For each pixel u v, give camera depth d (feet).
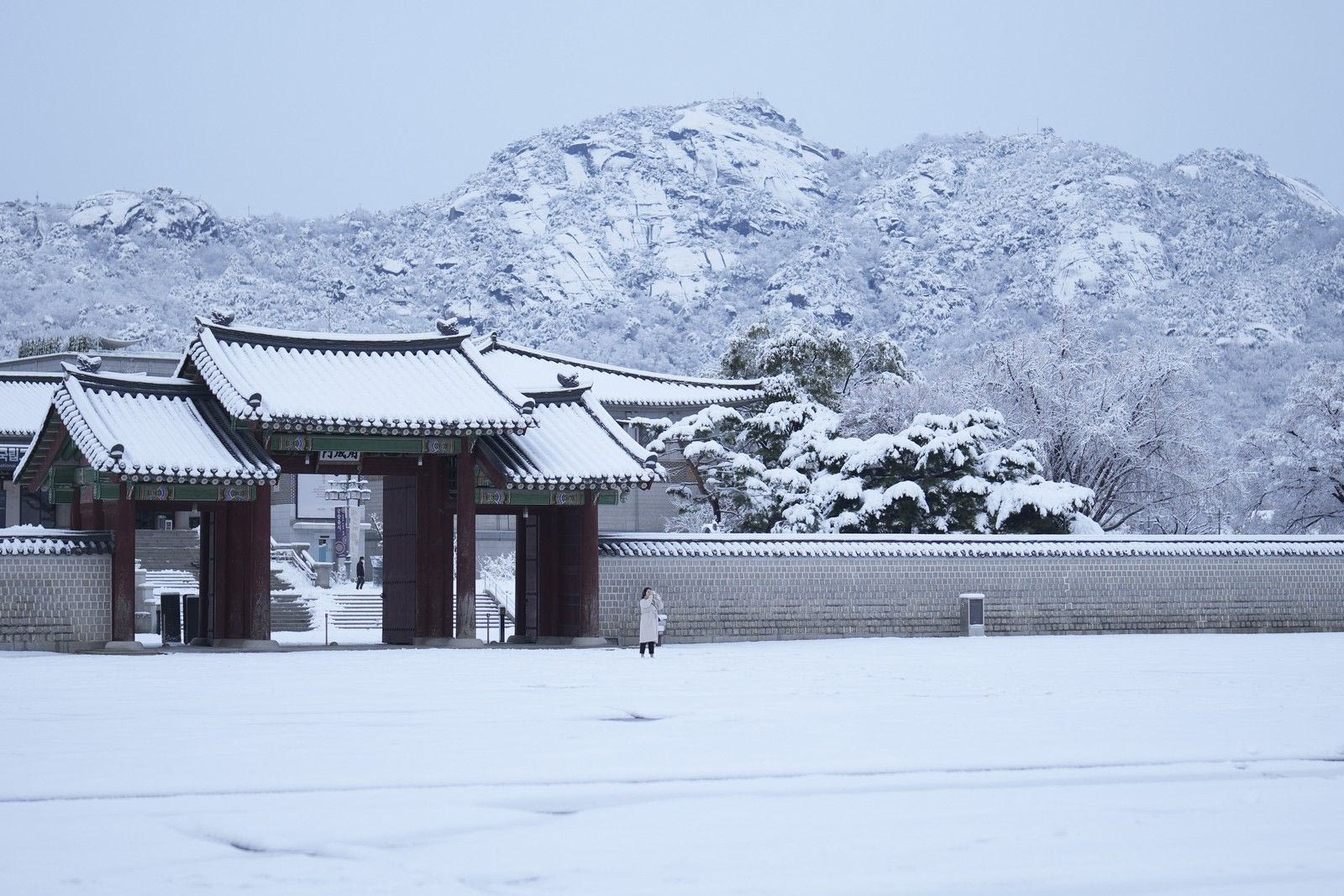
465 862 40.29
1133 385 227.20
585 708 77.77
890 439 183.32
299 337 139.95
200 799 49.67
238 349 136.98
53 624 126.31
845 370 261.44
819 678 97.09
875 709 76.59
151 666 109.60
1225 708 76.43
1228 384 530.27
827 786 52.21
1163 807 47.91
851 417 232.32
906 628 155.63
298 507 252.83
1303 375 246.47
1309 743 62.18
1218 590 165.89
